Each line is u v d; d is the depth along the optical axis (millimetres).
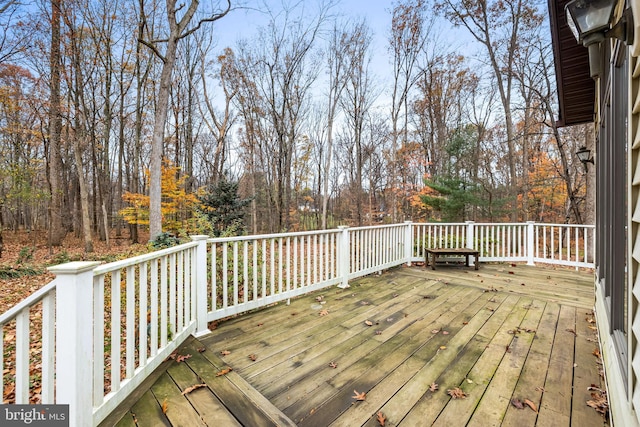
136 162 12781
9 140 11703
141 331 2008
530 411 1709
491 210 10594
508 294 3994
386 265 5344
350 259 4617
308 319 3141
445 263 6074
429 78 14078
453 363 2244
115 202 17953
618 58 1585
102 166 14680
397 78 14383
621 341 1523
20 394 1379
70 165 15312
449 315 3234
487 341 2607
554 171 12281
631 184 1168
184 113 14773
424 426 1600
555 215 13969
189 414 1696
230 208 9344
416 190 13906
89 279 1534
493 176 14219
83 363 1484
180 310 2537
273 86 13430
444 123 14172
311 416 1681
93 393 1591
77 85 10492
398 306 3533
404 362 2266
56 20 9539
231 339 2674
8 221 17344
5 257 9812
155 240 5930
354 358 2332
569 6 1446
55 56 9789
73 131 10586
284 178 14711
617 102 1677
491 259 6066
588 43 1464
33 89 10344
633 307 1159
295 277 3752
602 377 2051
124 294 3590
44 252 10875
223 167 16359
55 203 11883
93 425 1555
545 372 2117
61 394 1440
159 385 1978
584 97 3879
